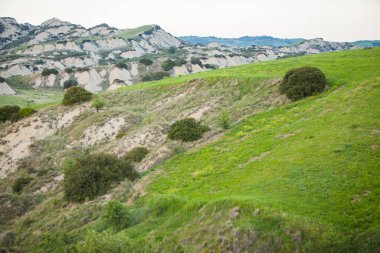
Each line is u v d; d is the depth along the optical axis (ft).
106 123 194.90
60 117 218.79
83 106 227.40
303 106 121.39
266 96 155.12
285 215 53.31
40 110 235.20
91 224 84.84
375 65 153.99
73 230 85.92
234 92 184.24
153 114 200.34
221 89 195.93
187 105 191.62
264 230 52.21
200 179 88.02
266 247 49.57
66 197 106.63
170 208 76.07
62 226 90.33
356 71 149.59
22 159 178.40
